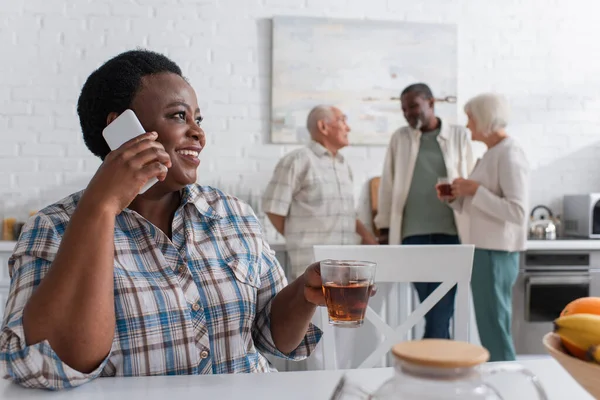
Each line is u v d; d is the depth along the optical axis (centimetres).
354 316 92
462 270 148
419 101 312
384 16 383
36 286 94
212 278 110
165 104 108
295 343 118
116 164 87
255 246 121
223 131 371
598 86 401
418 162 315
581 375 64
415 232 310
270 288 123
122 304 100
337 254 149
